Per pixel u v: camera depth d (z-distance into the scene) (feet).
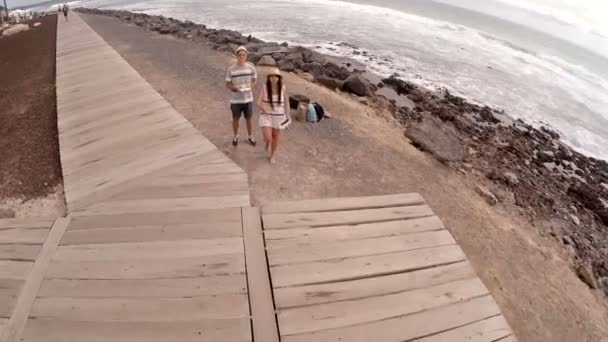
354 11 167.94
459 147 40.29
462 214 27.53
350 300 14.66
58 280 14.79
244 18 143.23
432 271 16.44
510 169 43.42
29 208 21.75
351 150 32.19
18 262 15.61
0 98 47.98
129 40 80.94
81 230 17.54
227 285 14.89
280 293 14.66
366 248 17.42
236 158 27.22
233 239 17.33
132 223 18.11
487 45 121.90
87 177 22.11
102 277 14.98
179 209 19.29
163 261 15.87
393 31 124.77
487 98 73.15
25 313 13.47
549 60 116.98
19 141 31.53
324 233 18.17
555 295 23.20
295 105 39.65
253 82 25.90
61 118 30.89
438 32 132.05
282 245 17.13
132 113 31.12
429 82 75.97
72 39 77.20
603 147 61.26
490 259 24.03
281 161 27.71
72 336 12.76
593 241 33.55
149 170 22.86
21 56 73.26
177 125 28.84
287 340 12.94
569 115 72.02
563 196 40.86
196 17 149.18
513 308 20.90
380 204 20.97
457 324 14.20
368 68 79.51
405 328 13.79
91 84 39.60
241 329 13.23
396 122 49.11
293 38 104.99
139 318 13.41
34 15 225.97
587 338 20.94
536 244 28.40
